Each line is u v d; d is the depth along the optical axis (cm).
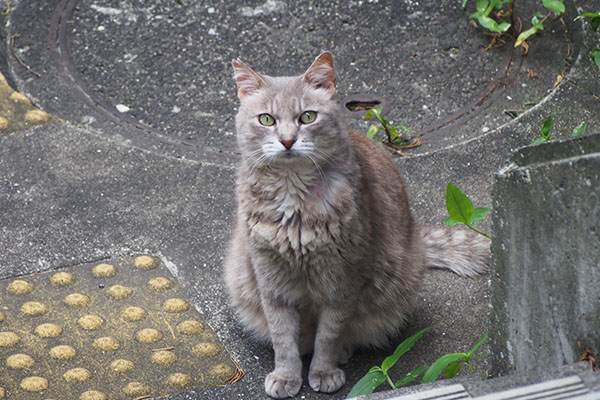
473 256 445
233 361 387
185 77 607
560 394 256
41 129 546
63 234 466
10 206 484
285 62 618
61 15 654
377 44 630
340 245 354
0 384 363
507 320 319
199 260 453
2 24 644
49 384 365
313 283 369
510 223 305
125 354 386
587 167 260
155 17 655
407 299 399
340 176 360
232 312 418
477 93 585
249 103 374
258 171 361
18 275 435
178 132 561
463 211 344
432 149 540
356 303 378
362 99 585
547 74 590
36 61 614
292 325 381
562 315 283
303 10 660
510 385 270
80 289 427
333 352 380
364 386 323
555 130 523
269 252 364
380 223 381
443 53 620
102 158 526
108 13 657
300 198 353
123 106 581
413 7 657
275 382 366
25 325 400
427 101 582
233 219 482
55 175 510
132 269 445
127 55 623
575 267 271
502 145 525
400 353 332
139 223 477
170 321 409
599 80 537
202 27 647
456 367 343
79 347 388
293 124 358
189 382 371
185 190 505
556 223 278
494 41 623
